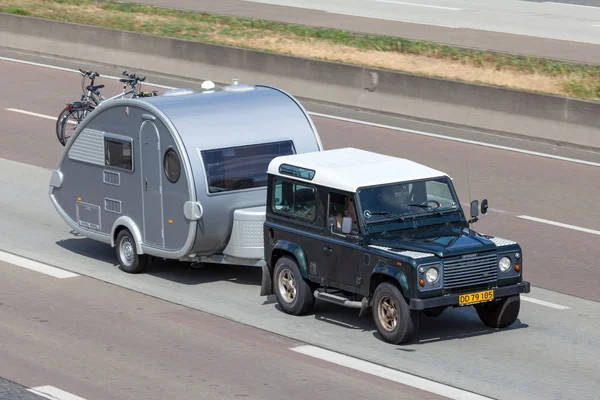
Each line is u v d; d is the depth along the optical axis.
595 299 31.39
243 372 25.16
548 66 62.41
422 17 80.88
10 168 47.12
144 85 63.81
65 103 59.25
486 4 88.31
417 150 49.81
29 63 69.94
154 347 26.91
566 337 28.09
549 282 32.91
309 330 28.38
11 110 57.53
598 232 38.09
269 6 85.50
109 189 33.97
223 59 64.44
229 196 31.77
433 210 28.64
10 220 39.88
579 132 50.97
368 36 70.75
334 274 28.39
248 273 34.06
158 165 32.16
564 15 82.75
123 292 31.77
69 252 36.16
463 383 24.59
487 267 27.12
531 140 52.38
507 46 68.75
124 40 69.00
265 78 62.78
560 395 24.00
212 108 32.84
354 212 27.86
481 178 45.09
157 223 32.59
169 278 33.34
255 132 32.62
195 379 24.67
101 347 26.86
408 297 26.25
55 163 48.09
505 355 26.59
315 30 73.25
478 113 54.31
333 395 23.73
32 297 31.09
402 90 56.97
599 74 60.72
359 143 51.03
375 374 25.08
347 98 59.25
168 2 86.31
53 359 25.95
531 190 43.41
